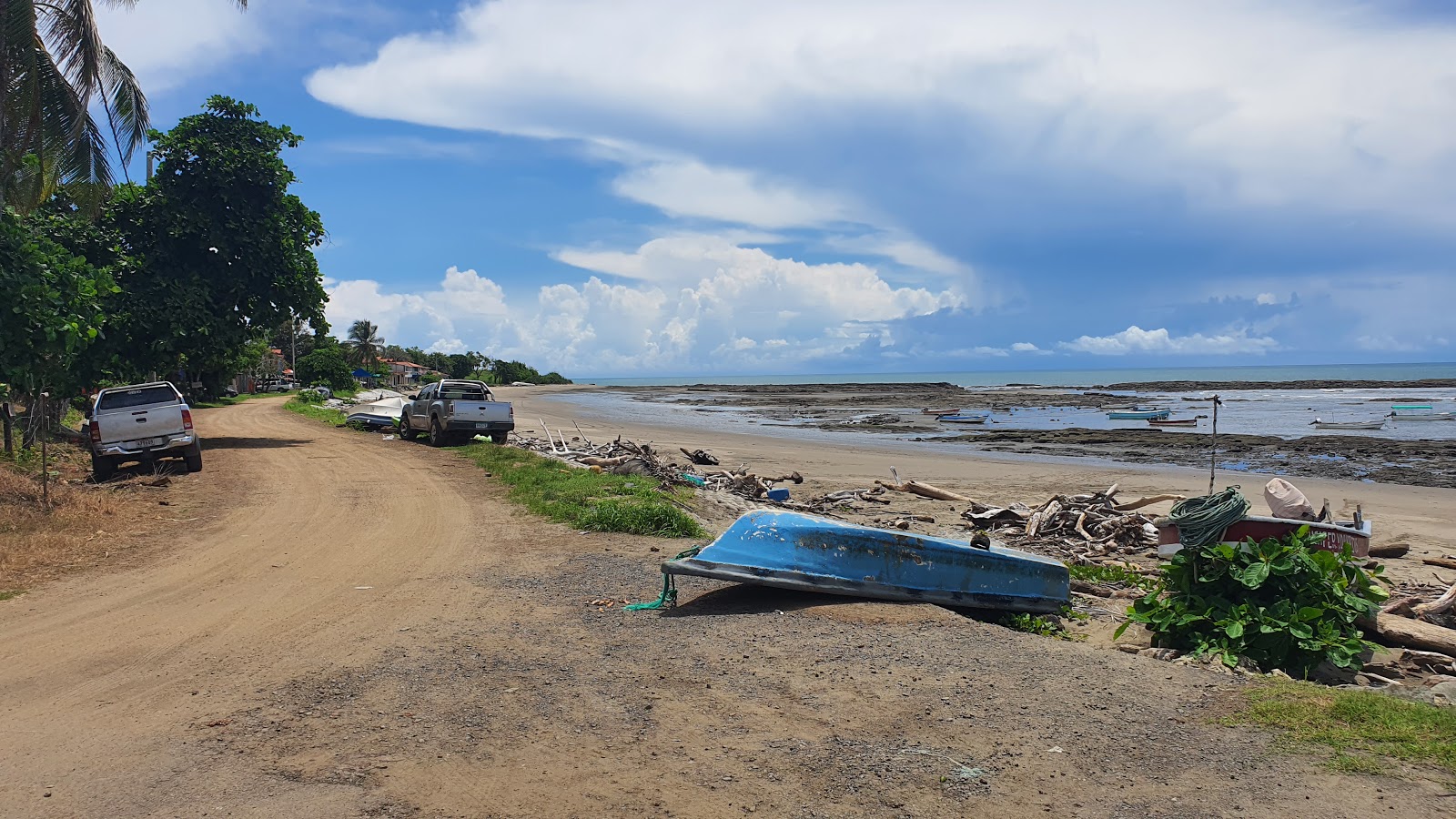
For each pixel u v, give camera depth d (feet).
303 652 19.89
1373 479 76.89
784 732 14.98
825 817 11.98
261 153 80.02
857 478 74.69
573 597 25.20
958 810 12.12
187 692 17.38
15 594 25.81
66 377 55.06
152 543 34.01
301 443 82.28
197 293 75.72
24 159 58.49
